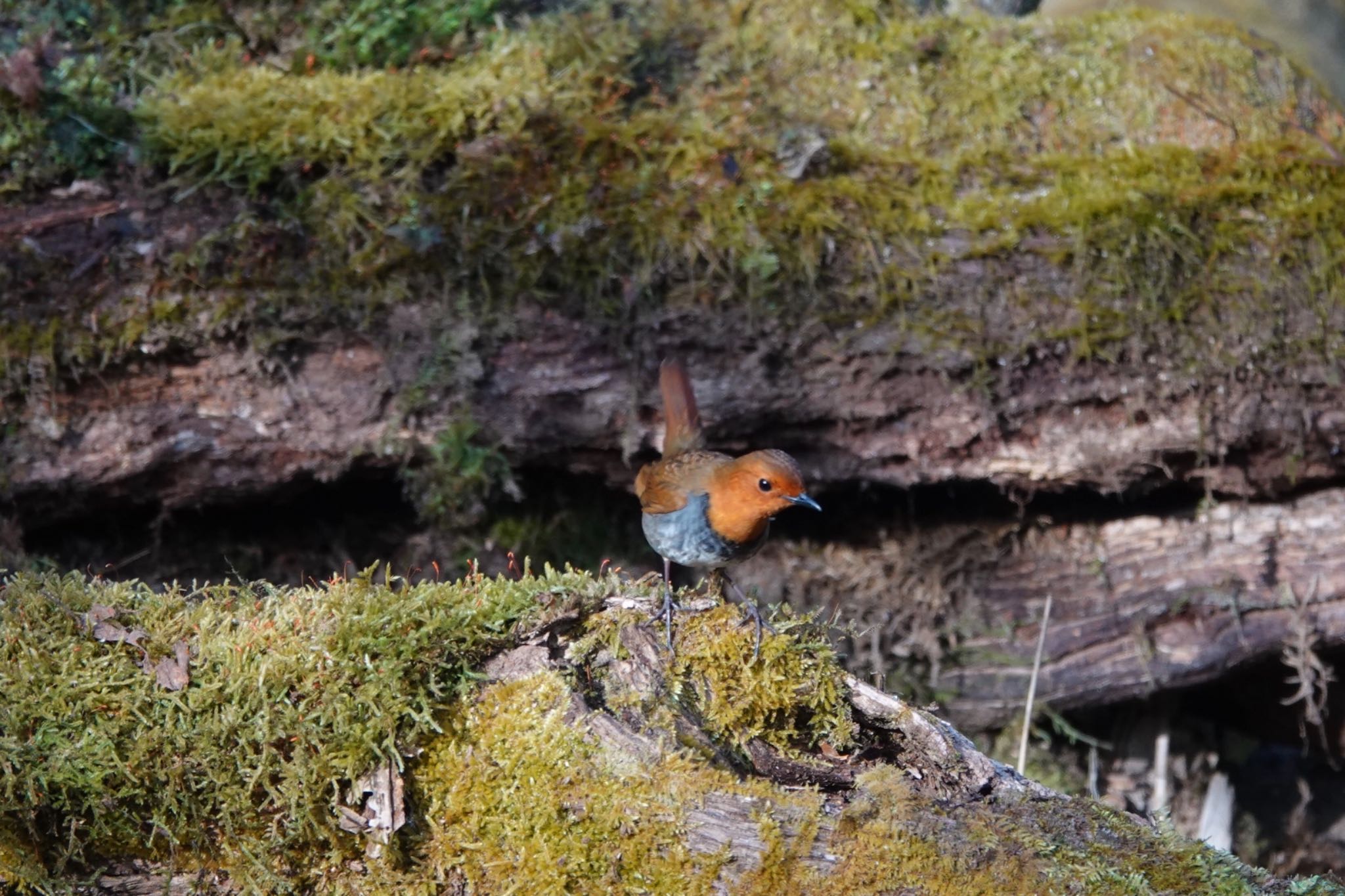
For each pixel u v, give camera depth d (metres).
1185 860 4.97
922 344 9.18
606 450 9.56
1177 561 10.17
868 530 10.36
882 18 10.45
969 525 10.26
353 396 9.12
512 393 9.23
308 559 10.20
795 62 10.16
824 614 10.27
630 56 10.06
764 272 9.09
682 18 10.37
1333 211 9.48
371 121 9.19
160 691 5.02
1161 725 11.01
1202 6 13.11
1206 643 10.09
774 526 10.38
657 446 9.44
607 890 4.87
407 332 9.06
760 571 10.33
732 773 5.05
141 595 5.51
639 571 10.48
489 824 4.95
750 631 5.59
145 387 8.92
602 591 5.67
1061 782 10.54
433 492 9.48
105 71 9.44
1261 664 10.44
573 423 9.35
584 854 4.86
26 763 4.89
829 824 4.91
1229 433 9.48
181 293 8.78
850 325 9.22
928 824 4.95
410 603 5.24
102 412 8.89
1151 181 9.48
